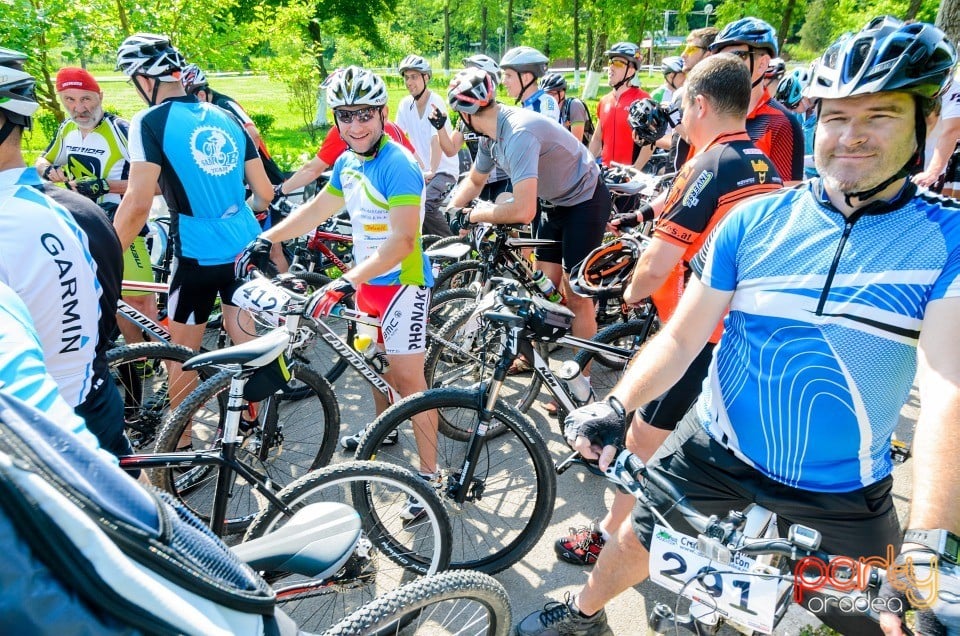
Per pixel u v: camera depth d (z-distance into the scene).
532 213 3.46
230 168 3.14
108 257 1.92
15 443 0.72
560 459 3.38
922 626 1.02
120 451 2.05
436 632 2.12
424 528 2.73
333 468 2.21
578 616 2.12
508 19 38.91
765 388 1.53
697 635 1.84
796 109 4.98
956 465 1.15
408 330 2.90
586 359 3.31
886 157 1.29
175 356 3.04
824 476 1.54
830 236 1.41
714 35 4.84
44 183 1.82
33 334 1.12
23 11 5.39
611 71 6.37
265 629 1.00
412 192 2.65
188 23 7.11
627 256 3.13
